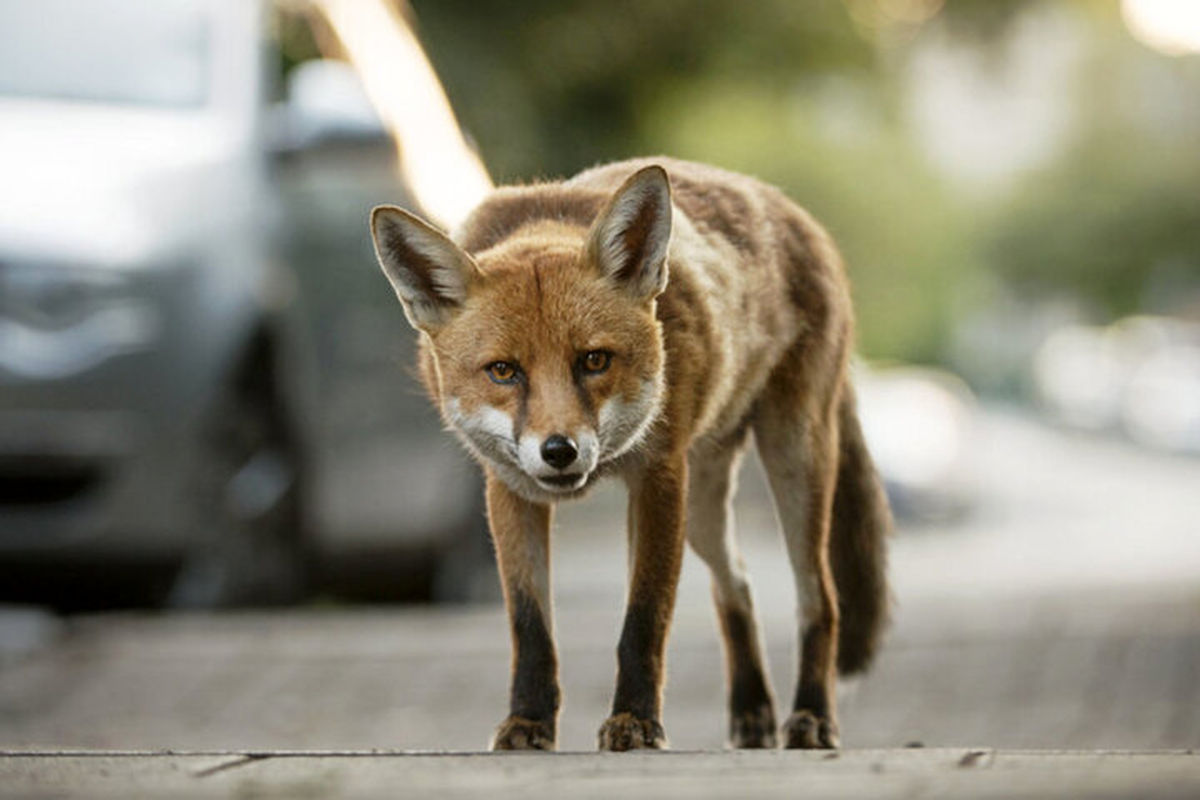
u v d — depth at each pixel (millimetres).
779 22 29391
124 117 13016
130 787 5332
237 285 12820
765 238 8633
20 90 12945
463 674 12812
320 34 14469
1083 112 100875
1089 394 93875
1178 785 5121
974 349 148250
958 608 18062
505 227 8258
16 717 10852
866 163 75375
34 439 12156
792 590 22562
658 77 29391
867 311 83188
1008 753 6125
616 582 22375
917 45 32719
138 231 12445
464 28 25953
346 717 11180
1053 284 106438
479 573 16672
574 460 7137
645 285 7527
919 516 39656
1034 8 32156
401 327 14766
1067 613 17250
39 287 12180
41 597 13859
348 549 14914
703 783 5270
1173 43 97312
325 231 13789
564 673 13602
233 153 13133
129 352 12305
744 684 8992
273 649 13156
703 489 8938
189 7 13602
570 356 7348
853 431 9516
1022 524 40375
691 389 7816
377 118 13625
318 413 13789
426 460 15211
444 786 5301
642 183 7434
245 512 13508
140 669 12398
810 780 5316
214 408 12703
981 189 119500
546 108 28375
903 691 12703
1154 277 98250
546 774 5559
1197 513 43406
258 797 5121
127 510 12469
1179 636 15461
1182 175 95562
